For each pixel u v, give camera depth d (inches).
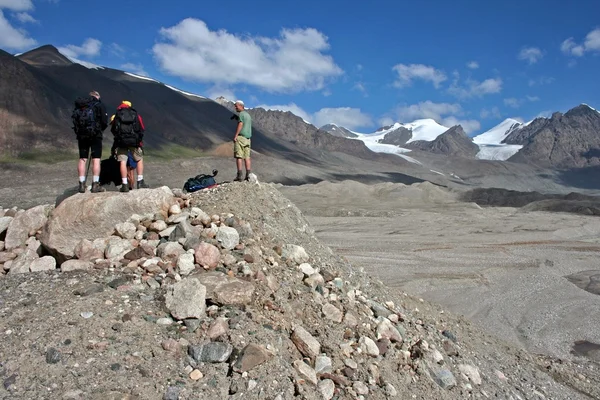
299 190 2076.8
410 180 6722.4
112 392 147.5
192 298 192.5
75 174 2452.0
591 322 525.0
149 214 269.3
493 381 269.6
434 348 259.4
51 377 151.5
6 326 173.8
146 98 5674.2
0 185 2059.5
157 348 172.4
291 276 256.2
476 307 573.6
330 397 181.2
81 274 222.5
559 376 338.6
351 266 345.7
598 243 1037.8
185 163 3080.7
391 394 200.7
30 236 281.1
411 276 695.7
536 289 656.4
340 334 222.1
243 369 169.2
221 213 293.1
